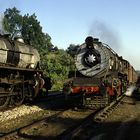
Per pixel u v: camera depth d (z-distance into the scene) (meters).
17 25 73.25
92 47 17.41
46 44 72.38
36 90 19.88
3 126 11.49
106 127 11.34
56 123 12.20
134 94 25.62
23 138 9.61
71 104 18.20
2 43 16.33
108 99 17.20
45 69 34.94
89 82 16.83
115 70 19.97
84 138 9.48
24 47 18.64
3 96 16.20
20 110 15.38
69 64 38.78
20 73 18.23
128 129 11.08
